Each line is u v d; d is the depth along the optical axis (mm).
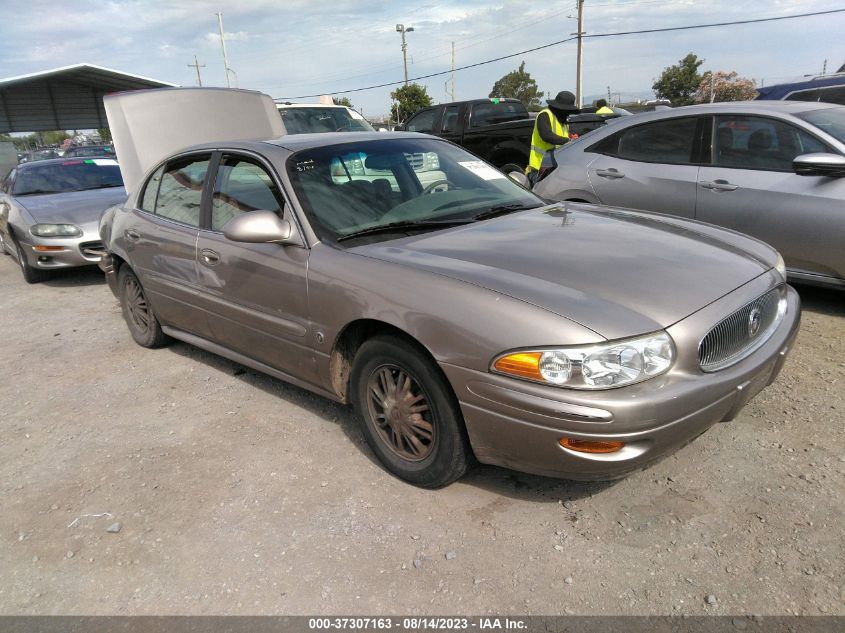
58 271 8500
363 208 3320
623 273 2635
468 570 2402
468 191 3734
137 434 3635
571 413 2250
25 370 4805
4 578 2576
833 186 4441
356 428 3500
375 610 2250
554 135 7422
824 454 2939
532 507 2734
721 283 2672
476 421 2508
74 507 2994
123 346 5156
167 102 6438
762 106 5012
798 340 4266
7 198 8250
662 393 2287
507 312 2398
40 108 27188
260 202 3463
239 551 2600
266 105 7172
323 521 2738
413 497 2859
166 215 4254
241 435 3521
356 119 11242
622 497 2754
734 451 3016
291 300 3201
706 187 5066
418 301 2623
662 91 49062
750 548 2402
